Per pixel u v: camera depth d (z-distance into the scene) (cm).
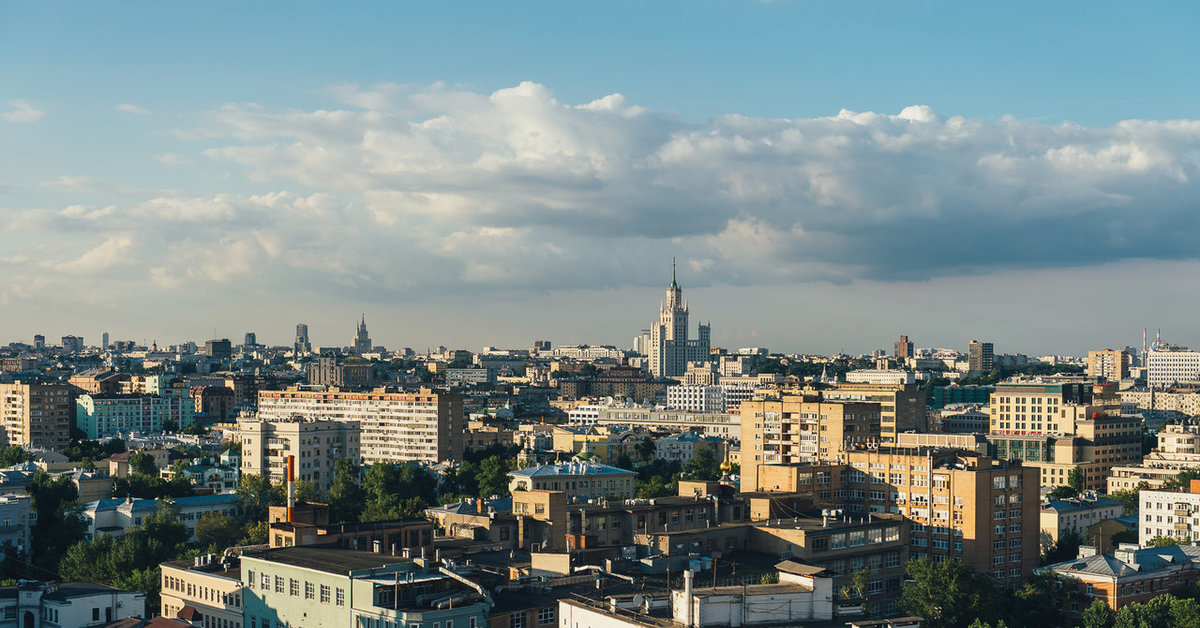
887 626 19962
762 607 19550
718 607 19250
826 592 19888
